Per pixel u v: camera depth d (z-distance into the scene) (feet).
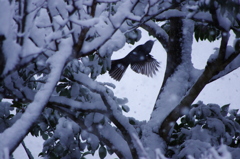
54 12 25.63
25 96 33.09
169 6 29.81
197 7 30.17
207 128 36.58
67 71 33.42
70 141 38.93
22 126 22.39
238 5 26.40
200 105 37.58
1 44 21.09
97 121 34.53
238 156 31.71
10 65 21.88
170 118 36.81
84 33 25.11
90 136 39.11
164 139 37.65
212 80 35.37
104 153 39.37
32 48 22.20
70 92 34.86
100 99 35.40
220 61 31.40
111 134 37.01
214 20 29.35
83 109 33.83
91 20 23.49
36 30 26.55
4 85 31.96
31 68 34.37
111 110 34.68
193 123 36.40
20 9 21.43
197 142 33.32
